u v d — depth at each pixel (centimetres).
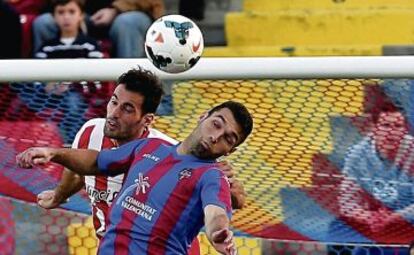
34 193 1549
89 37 2247
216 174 1249
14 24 2292
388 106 1475
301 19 2453
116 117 1365
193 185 1253
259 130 1491
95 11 2302
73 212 1574
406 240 1542
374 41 2438
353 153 1500
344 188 1519
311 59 1428
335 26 2448
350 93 1470
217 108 1273
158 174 1277
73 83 1493
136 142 1323
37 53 2241
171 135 1502
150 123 1408
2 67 1438
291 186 1527
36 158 1294
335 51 2389
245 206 1539
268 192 1530
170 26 1307
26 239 1630
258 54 2409
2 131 1524
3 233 1623
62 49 2234
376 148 1495
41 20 2256
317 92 1470
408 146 1488
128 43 2278
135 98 1359
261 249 1636
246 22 2462
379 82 1466
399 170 1502
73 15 2236
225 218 1184
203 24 2491
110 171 1322
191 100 1485
